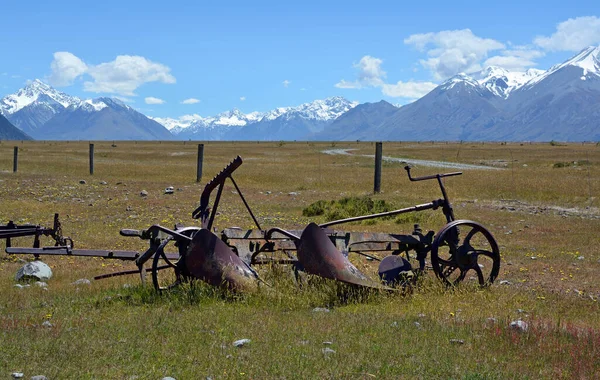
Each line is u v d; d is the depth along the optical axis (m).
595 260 16.81
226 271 11.46
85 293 12.33
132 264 16.38
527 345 8.65
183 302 11.09
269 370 7.38
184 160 77.81
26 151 99.06
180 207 27.95
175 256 13.84
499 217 25.33
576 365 7.78
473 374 7.34
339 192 35.03
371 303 11.57
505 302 11.79
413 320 10.05
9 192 33.28
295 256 13.57
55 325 9.50
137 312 10.45
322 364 7.61
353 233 12.84
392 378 7.25
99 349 8.18
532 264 16.38
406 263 13.16
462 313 10.79
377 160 34.19
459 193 34.38
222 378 7.13
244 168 59.53
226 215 25.62
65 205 28.64
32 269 14.24
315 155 96.94
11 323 9.59
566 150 119.81
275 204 29.52
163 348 8.27
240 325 9.45
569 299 12.39
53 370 7.37
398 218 24.17
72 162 65.31
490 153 104.00
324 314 10.34
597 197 32.03
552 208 28.64
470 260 12.97
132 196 32.12
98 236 20.59
